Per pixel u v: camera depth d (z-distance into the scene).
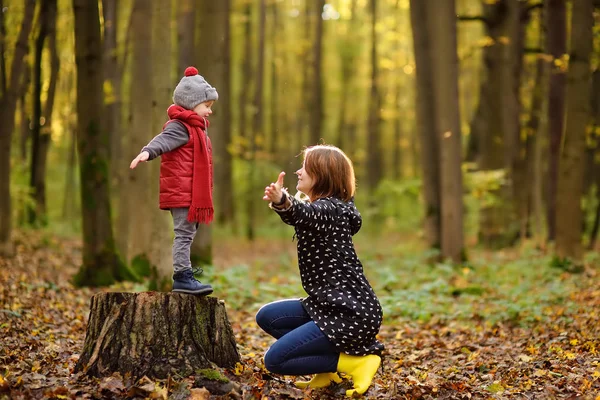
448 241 12.38
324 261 4.12
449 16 12.15
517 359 5.59
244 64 25.16
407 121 30.16
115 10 13.88
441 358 5.93
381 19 25.94
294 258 16.31
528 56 17.36
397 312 8.21
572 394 4.41
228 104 21.84
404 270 12.39
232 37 23.41
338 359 4.13
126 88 17.11
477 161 18.81
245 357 5.23
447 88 12.23
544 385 4.67
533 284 10.02
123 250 12.64
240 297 8.98
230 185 22.86
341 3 27.84
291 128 30.44
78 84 9.41
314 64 22.39
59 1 14.16
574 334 6.30
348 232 4.21
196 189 4.20
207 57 11.65
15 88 10.46
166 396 3.91
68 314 7.23
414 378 4.83
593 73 13.88
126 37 13.95
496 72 16.77
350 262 4.17
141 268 10.56
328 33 28.59
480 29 21.08
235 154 22.67
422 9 12.91
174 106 4.26
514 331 6.95
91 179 9.52
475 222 21.30
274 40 25.98
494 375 5.10
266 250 19.14
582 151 10.77
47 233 14.43
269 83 28.59
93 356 4.23
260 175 24.89
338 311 4.06
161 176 4.24
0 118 10.36
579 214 10.77
